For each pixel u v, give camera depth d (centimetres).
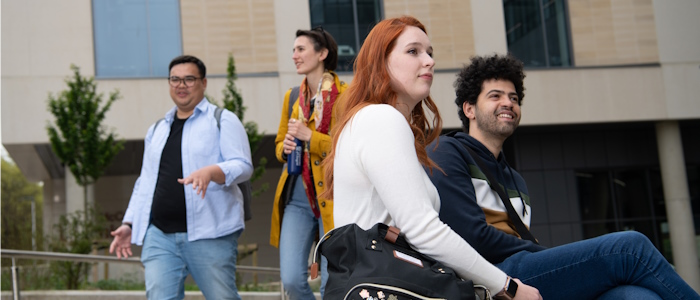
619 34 1780
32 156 1920
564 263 244
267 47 1645
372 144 214
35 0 1566
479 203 298
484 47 1722
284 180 453
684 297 228
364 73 235
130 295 826
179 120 448
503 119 327
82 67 1574
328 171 236
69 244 1230
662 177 1845
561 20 1781
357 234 209
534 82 1747
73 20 1578
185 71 442
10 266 693
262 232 2286
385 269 200
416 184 210
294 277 443
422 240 207
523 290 216
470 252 211
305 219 450
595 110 1759
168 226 424
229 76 1378
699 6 1789
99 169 1305
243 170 422
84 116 1314
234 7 1642
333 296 204
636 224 1902
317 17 1689
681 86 1778
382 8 1708
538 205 1869
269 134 1639
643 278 232
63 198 2506
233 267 432
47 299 797
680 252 1806
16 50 1554
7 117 1541
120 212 2316
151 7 1622
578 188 1891
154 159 436
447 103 1697
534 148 1888
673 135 1823
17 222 1956
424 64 234
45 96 1553
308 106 457
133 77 1599
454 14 1720
